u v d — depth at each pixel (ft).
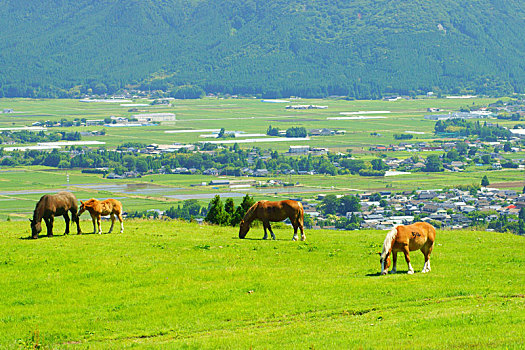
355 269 124.26
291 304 102.32
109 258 133.49
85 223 192.54
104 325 97.60
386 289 106.93
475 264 126.72
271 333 88.48
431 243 120.88
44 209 154.61
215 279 119.14
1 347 88.48
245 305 103.19
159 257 135.33
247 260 132.98
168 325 96.84
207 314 100.22
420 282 110.52
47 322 99.04
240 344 83.92
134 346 87.25
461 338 78.69
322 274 120.47
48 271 124.26
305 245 147.64
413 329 84.53
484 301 97.14
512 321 84.12
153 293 111.55
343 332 85.76
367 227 511.40
